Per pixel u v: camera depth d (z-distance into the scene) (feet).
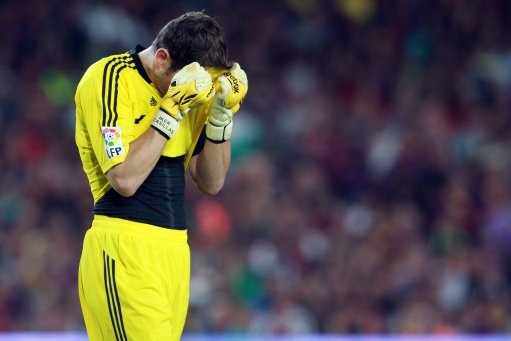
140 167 49.73
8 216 144.87
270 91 181.57
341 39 198.39
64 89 171.63
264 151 165.78
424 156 164.35
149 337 50.65
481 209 156.46
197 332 125.49
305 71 189.98
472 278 137.80
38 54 177.06
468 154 169.07
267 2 198.70
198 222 146.92
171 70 51.31
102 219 52.08
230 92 53.16
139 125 51.24
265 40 193.36
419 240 149.18
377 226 149.69
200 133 55.11
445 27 201.46
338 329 129.59
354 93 186.91
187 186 150.61
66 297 132.46
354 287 136.26
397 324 129.18
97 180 52.54
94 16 182.29
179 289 52.90
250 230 145.59
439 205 156.87
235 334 123.75
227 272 137.39
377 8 204.64
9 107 164.35
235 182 154.30
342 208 154.71
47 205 147.23
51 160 157.17
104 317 51.72
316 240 145.89
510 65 195.52
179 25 51.34
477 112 182.29
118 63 51.52
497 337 106.52
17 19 180.55
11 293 131.54
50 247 138.31
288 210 148.66
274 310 130.82
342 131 171.01
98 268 51.62
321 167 164.45
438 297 134.72
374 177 163.53
